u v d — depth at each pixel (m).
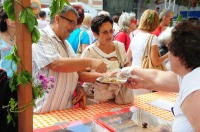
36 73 1.41
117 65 1.79
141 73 1.51
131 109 1.41
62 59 1.37
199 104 0.72
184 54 0.81
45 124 1.21
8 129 0.96
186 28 0.82
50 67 1.37
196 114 0.72
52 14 0.99
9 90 0.94
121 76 1.57
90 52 1.76
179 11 7.00
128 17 3.27
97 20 1.74
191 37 0.80
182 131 0.81
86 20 3.41
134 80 1.53
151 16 2.33
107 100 1.64
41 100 1.41
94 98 1.64
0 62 1.55
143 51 2.29
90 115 1.36
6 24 1.68
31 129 0.97
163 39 2.44
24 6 0.85
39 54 1.36
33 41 0.92
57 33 1.49
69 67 1.36
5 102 0.94
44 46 1.37
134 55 2.39
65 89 1.48
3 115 0.94
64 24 1.44
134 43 2.40
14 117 0.96
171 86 1.36
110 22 1.76
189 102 0.75
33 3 1.75
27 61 0.89
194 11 7.08
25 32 0.87
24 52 0.88
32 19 0.86
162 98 1.73
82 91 1.54
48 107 1.43
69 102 1.55
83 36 2.74
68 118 1.31
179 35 0.82
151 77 1.46
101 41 1.76
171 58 0.88
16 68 0.92
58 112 1.41
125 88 1.55
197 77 0.78
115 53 1.81
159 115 1.39
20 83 0.89
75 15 1.46
